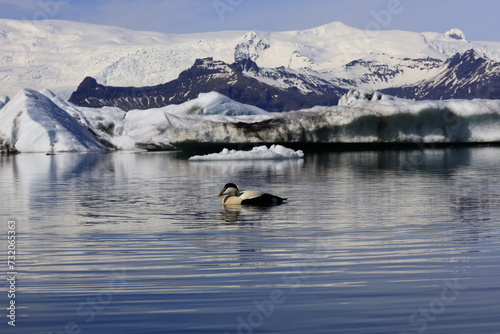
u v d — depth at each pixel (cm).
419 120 5528
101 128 7594
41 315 765
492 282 879
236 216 1566
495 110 5678
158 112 7888
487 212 1583
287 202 1836
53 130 6309
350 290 852
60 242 1242
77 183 2645
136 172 3303
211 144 5447
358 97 6316
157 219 1538
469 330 698
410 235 1267
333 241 1212
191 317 753
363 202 1819
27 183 2669
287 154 4412
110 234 1329
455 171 2992
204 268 995
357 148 5669
